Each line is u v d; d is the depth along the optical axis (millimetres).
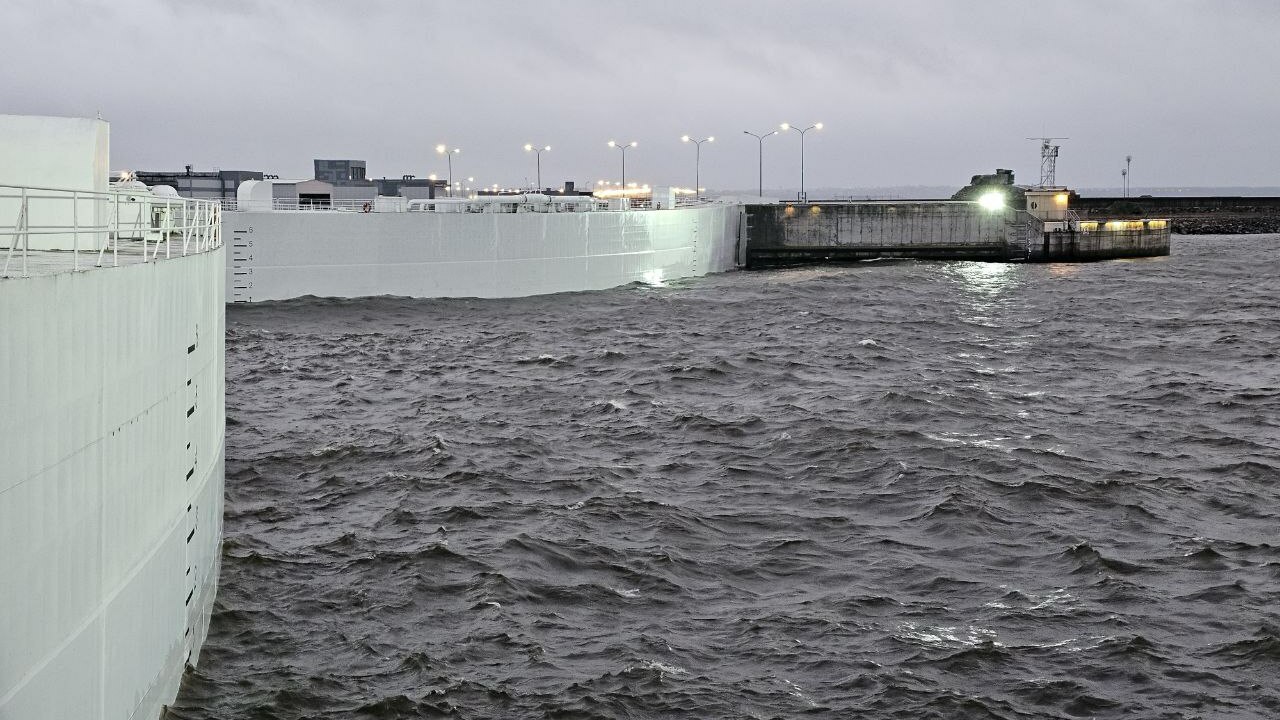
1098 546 43219
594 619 35594
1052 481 51156
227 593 35906
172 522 26906
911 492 49625
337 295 107938
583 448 57531
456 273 114438
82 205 30359
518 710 29641
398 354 85062
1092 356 89500
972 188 191125
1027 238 176750
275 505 46094
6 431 17469
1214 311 117312
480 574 38219
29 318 18047
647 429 61562
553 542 41750
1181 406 69938
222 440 38125
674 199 155125
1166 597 38469
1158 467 55125
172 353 26625
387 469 51750
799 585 39062
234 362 79625
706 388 74500
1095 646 34438
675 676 31766
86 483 20578
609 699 30281
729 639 34531
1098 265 170375
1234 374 81938
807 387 74625
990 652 33719
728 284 139000
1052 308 119188
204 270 31297
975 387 75000
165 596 26312
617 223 132000
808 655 33406
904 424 63094
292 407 65812
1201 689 32125
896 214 174875
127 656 23234
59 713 19688
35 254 26453
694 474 52812
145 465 24219
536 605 36281
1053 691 31781
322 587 36938
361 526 43469
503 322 103250
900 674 32344
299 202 117188
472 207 122062
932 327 104000
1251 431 63688
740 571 40344
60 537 19500
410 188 158875
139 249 30375
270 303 104625
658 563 40250
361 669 31516
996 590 38812
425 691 30266
